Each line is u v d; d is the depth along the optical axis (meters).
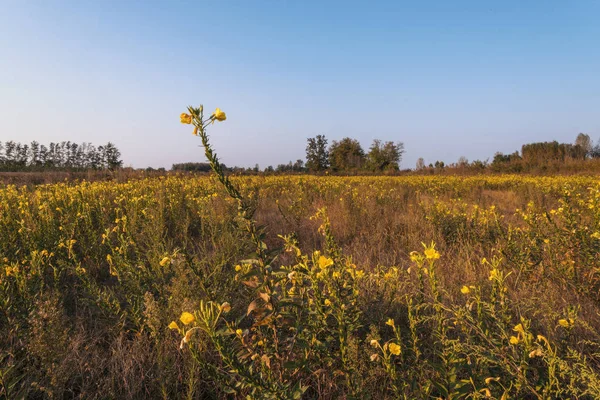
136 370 2.54
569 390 1.71
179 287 3.01
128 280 3.54
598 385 1.63
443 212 6.53
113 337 2.97
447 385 1.85
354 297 2.39
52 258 4.26
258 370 2.09
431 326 2.63
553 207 8.52
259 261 2.12
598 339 2.44
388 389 2.11
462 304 3.01
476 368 2.02
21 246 4.61
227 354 1.61
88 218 5.46
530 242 4.21
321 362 2.31
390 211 8.13
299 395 1.78
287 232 6.31
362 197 9.38
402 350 2.19
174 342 2.71
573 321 2.21
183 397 2.25
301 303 2.41
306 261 2.34
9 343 2.71
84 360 2.55
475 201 9.63
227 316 2.86
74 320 3.12
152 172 19.38
